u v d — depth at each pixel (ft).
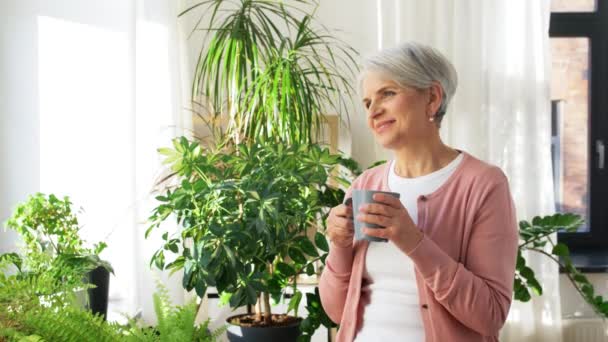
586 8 14.43
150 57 10.87
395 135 5.41
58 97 10.90
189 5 12.77
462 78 12.35
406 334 5.35
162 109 10.93
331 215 5.60
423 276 5.01
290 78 9.72
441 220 5.37
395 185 5.71
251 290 8.21
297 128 9.96
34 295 3.48
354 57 12.94
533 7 12.41
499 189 5.32
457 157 5.60
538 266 12.50
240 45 10.36
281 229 8.34
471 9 12.34
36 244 8.87
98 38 10.84
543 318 12.55
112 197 10.80
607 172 14.46
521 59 12.40
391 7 12.37
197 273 8.16
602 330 12.93
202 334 3.66
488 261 5.17
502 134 12.44
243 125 10.48
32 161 10.91
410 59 5.26
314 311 8.92
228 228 8.13
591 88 14.42
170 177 10.11
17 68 10.90
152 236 10.80
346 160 10.39
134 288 10.61
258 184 8.35
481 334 5.28
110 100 10.81
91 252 9.31
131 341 3.41
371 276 5.59
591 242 14.60
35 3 10.87
